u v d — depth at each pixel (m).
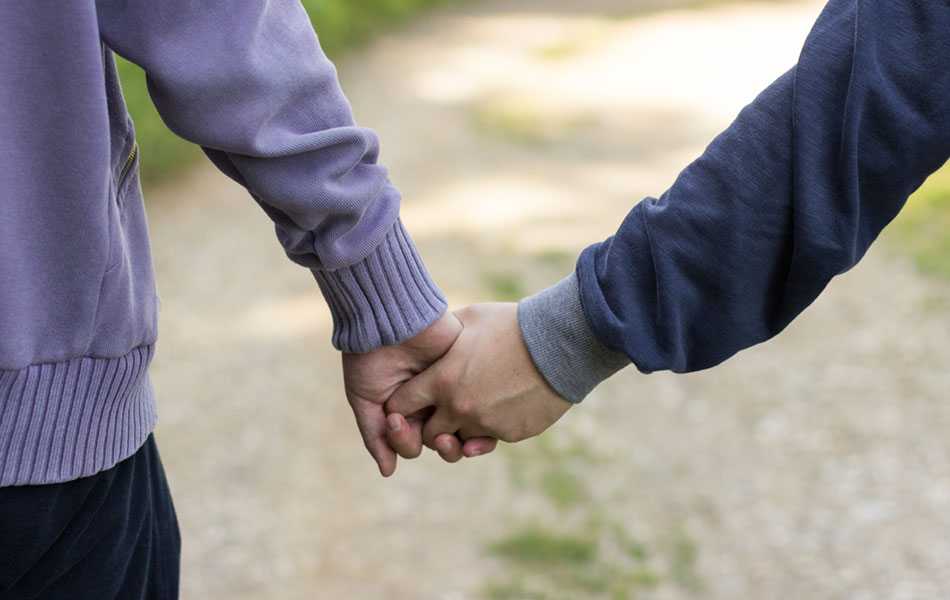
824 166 1.45
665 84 12.27
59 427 1.44
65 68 1.34
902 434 4.84
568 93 11.94
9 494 1.43
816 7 16.58
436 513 4.15
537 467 4.51
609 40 14.98
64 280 1.40
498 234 7.48
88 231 1.39
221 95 1.44
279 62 1.48
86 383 1.45
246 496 4.22
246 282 6.38
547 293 1.76
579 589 3.75
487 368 1.82
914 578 3.91
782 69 12.87
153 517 1.67
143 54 1.42
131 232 1.56
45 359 1.41
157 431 4.69
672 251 1.54
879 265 6.61
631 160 9.47
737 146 1.49
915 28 1.39
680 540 4.08
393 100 11.67
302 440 4.64
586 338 1.71
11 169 1.35
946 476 4.52
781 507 4.32
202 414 4.84
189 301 6.09
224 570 3.79
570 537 4.04
